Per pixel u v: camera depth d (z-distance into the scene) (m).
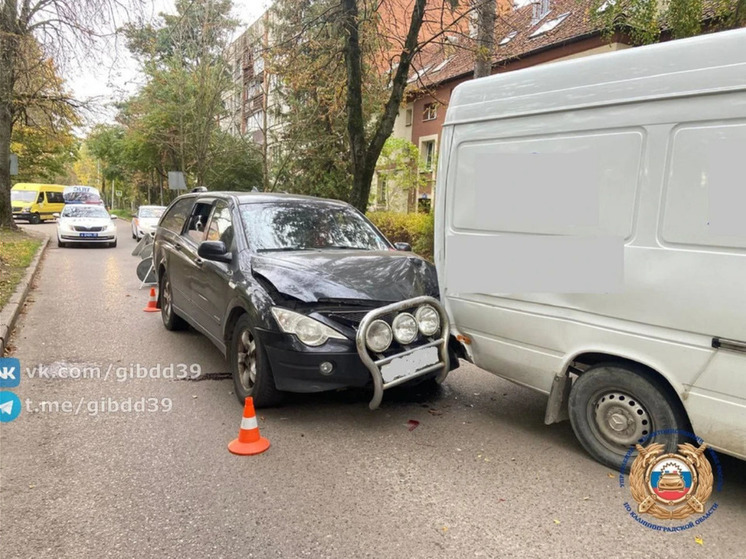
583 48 16.36
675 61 3.28
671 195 3.26
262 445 3.89
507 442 4.14
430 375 4.48
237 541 2.83
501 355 4.25
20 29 13.37
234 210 5.48
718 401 3.11
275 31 16.34
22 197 34.31
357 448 3.97
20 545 2.75
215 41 23.94
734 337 3.01
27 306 8.62
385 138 10.48
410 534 2.93
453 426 4.43
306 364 4.05
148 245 11.06
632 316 3.44
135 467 3.59
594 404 3.77
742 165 2.98
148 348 6.42
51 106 18.14
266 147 23.75
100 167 59.50
